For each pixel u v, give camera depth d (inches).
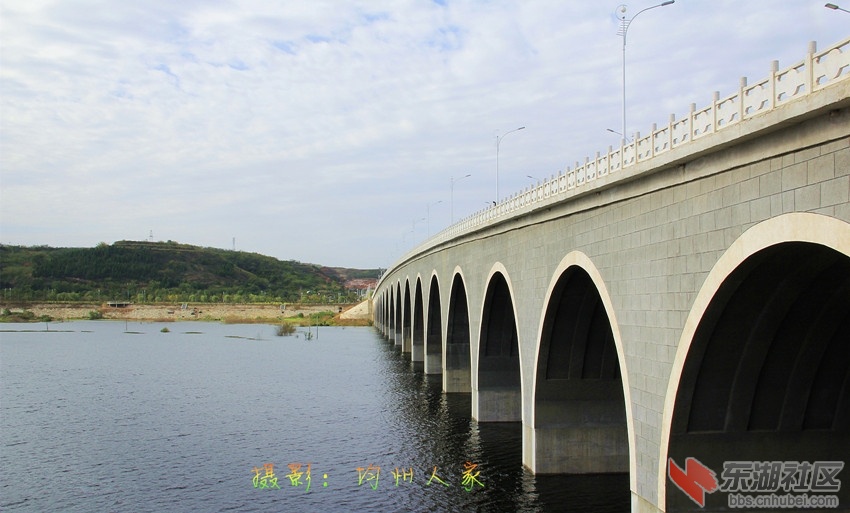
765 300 825.5
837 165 639.1
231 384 2896.2
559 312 1387.8
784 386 921.5
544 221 1397.6
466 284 2134.6
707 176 835.4
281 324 7367.1
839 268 778.2
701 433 928.3
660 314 948.0
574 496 1347.2
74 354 4158.5
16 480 1545.3
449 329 2513.5
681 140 886.4
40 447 1834.4
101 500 1409.9
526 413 1533.0
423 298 3184.1
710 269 831.1
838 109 625.6
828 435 946.7
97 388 2817.4
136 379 3070.9
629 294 1039.0
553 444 1465.3
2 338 5378.9
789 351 888.9
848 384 930.1
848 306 841.5
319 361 3715.6
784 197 707.4
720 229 812.6
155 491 1461.6
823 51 639.1
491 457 1633.9
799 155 686.5
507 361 2001.7
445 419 2073.1
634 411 1027.9
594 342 1433.3
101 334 5861.2
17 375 3213.6
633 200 1026.1
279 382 2935.5
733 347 877.8
